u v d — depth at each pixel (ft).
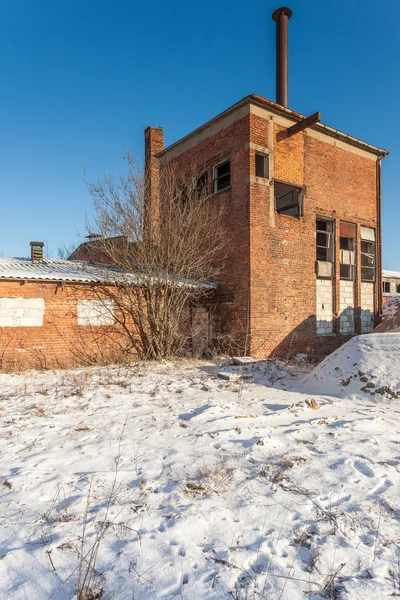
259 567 9.15
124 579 8.65
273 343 44.52
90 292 41.78
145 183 46.32
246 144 43.83
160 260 44.11
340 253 54.03
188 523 10.77
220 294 46.60
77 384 29.40
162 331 43.47
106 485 13.01
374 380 27.25
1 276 36.76
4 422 19.90
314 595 8.27
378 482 13.58
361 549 9.94
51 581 8.50
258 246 43.65
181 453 15.75
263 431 18.58
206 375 34.53
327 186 51.55
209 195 48.98
